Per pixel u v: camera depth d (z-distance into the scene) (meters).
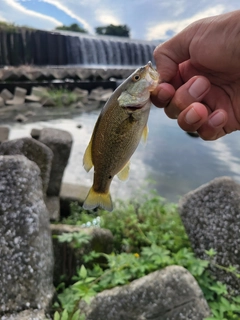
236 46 0.22
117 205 0.68
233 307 0.33
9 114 1.64
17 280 0.30
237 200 0.40
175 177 0.99
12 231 0.32
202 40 0.23
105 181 0.21
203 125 0.24
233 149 1.24
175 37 0.24
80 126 1.51
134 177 0.96
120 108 0.20
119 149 0.21
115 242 0.51
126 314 0.31
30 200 0.34
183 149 1.23
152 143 1.29
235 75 0.24
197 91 0.22
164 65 0.25
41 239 0.33
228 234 0.39
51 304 0.31
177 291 0.32
